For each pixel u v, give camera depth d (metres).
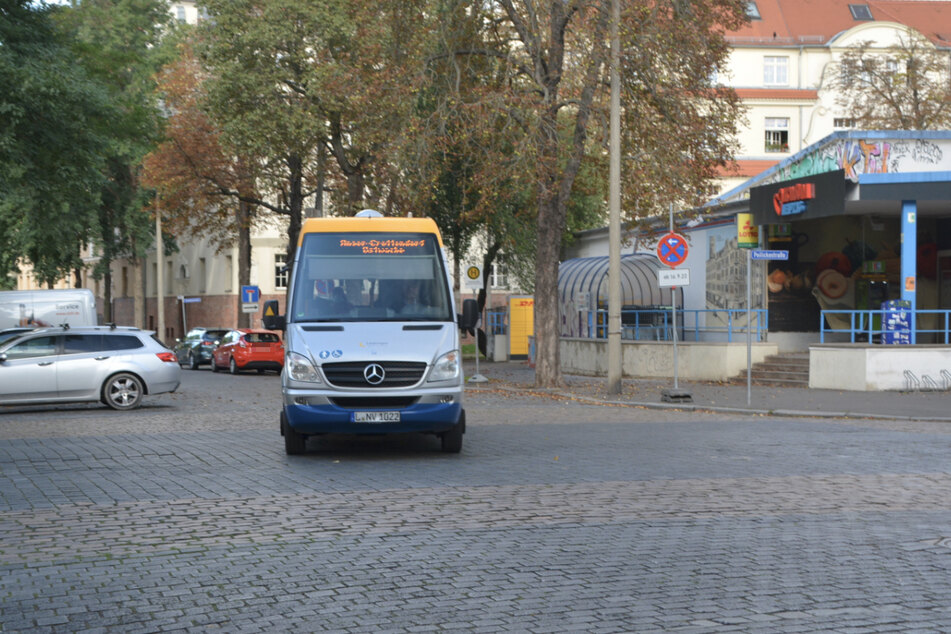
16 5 23.39
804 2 76.50
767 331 28.73
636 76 23.97
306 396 12.35
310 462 12.48
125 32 50.72
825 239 29.03
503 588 6.41
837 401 21.34
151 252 72.94
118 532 8.25
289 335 12.84
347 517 8.81
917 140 24.77
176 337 68.94
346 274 13.48
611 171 23.28
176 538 8.00
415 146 25.14
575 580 6.60
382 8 26.12
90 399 21.09
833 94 73.50
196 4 35.38
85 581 6.65
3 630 5.58
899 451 13.41
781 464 12.12
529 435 15.41
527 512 9.01
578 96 24.55
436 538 7.92
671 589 6.37
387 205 32.62
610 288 23.44
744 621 5.66
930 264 29.58
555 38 25.20
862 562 7.11
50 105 23.12
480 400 23.14
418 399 12.45
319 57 34.00
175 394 26.12
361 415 12.36
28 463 12.49
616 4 22.62
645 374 29.48
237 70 34.28
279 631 5.54
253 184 42.44
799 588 6.39
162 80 43.62
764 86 74.12
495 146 24.56
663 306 34.03
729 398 22.33
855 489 10.28
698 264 32.81
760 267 28.88
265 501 9.65
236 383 32.19
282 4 33.47
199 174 42.72
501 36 26.86
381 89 25.89
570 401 22.86
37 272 43.56
